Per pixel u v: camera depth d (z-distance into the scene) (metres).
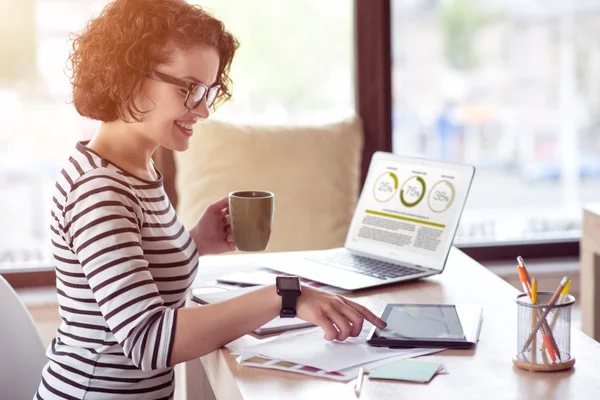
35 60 2.77
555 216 3.17
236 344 1.26
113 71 1.30
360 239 1.84
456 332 1.26
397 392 1.05
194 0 2.78
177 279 1.38
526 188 3.14
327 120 2.70
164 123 1.34
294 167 2.53
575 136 3.16
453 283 1.62
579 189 3.18
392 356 1.18
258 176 2.49
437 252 1.67
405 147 3.04
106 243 1.21
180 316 1.20
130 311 1.19
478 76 3.05
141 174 1.39
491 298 1.51
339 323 1.21
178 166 2.58
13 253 2.85
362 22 2.87
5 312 1.60
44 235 2.86
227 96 1.54
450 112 3.05
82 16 2.77
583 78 3.13
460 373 1.12
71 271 1.28
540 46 3.09
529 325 1.13
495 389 1.05
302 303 1.23
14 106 2.79
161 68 1.31
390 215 1.80
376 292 1.56
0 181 2.81
